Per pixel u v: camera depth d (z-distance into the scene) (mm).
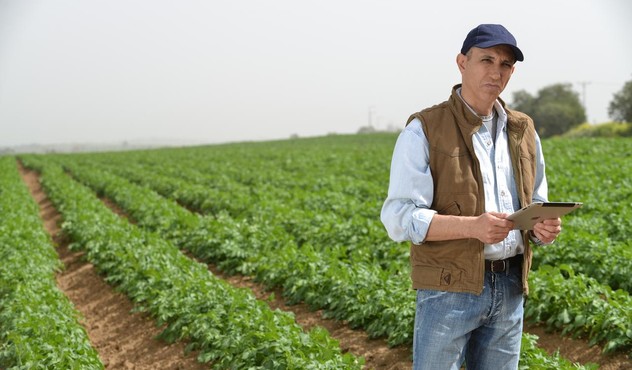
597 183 18219
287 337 7203
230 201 20500
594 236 10367
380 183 25922
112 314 11000
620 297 8016
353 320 8922
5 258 13188
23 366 7164
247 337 7500
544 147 34625
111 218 17781
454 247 3648
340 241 13078
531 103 114000
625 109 88688
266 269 11562
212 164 41094
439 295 3705
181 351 8719
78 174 41062
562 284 8297
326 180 25500
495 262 3736
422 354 3760
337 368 6500
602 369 7215
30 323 8305
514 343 3912
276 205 17828
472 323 3707
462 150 3734
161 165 45062
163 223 17016
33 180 45688
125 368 8633
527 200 3951
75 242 16812
